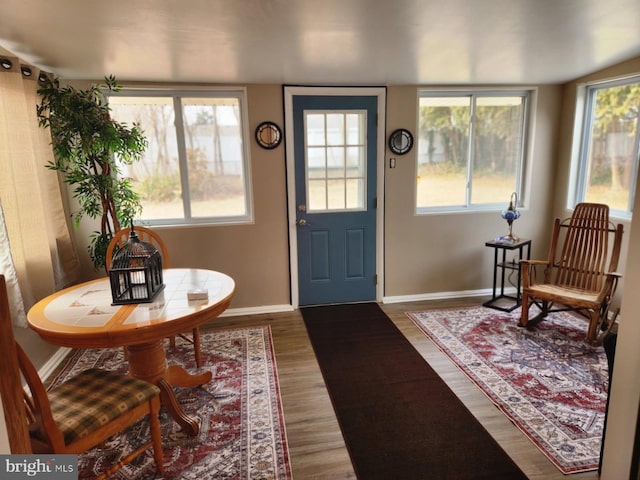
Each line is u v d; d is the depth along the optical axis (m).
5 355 1.00
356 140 3.86
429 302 4.12
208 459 2.00
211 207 3.79
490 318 3.67
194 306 2.05
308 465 1.96
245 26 2.05
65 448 1.53
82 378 1.90
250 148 3.67
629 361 1.55
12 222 2.46
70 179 2.90
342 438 2.15
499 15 1.98
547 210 4.21
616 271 3.41
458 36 2.31
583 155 3.87
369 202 3.97
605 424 1.80
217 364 2.94
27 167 2.61
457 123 4.02
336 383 2.68
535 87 3.94
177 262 3.72
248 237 3.81
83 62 2.76
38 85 2.87
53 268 2.94
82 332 1.76
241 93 3.63
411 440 2.13
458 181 4.12
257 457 2.02
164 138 3.61
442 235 4.12
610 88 3.54
